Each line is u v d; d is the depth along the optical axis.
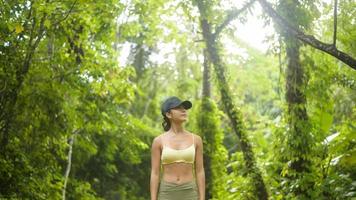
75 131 13.07
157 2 13.31
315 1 8.17
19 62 9.84
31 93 10.32
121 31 13.66
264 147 10.67
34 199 10.31
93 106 12.66
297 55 8.63
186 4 9.51
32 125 10.53
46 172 10.90
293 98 8.78
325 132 8.87
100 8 10.52
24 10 9.58
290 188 8.72
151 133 20.83
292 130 8.73
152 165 5.68
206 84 13.20
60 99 10.70
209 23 9.52
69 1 9.82
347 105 10.90
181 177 5.52
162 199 5.53
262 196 9.64
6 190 9.91
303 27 8.19
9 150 10.17
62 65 11.27
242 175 9.86
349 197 7.94
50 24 9.75
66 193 13.15
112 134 15.99
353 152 7.82
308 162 8.82
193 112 13.44
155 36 15.84
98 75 12.04
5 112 9.97
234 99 10.22
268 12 7.19
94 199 13.73
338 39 8.98
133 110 22.08
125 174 19.80
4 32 9.41
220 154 12.83
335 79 9.16
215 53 10.02
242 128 10.02
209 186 12.55
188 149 5.58
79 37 11.55
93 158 17.38
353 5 8.70
